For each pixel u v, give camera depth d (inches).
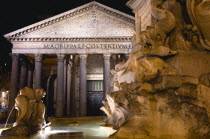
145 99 177.3
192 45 209.5
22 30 1366.9
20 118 233.3
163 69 198.8
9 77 1752.0
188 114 161.8
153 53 203.2
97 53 1379.2
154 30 211.9
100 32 1402.6
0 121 1120.2
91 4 1402.6
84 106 1311.5
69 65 1647.4
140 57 210.2
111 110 271.6
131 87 204.5
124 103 191.5
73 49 1382.9
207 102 174.2
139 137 162.6
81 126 343.3
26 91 252.7
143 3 285.3
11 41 1378.0
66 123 439.5
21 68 1492.4
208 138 155.1
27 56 1530.5
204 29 205.3
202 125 157.9
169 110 168.9
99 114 1713.8
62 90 1334.9
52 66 1792.6
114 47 1384.1
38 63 1366.9
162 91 181.9
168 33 217.9
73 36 1390.3
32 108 245.3
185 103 165.6
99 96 1747.0
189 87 177.6
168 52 200.7
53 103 1814.7
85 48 1384.1
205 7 203.8
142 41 218.7
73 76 1720.0
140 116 175.3
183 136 160.1
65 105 1510.8
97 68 1768.0
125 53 1380.4
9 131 213.9
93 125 356.8
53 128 316.2
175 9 225.0
